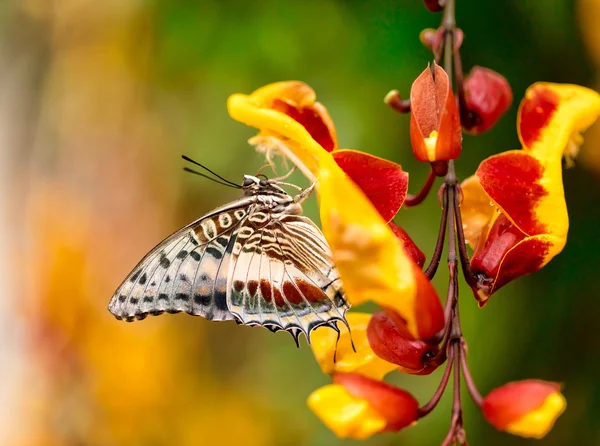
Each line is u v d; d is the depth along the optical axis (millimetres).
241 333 1038
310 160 469
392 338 441
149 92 916
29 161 1013
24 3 959
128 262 1032
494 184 449
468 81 481
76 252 1010
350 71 611
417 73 586
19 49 976
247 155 809
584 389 580
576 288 580
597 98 453
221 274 473
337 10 625
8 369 971
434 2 472
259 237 469
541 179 448
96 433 973
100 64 974
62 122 1012
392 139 603
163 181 1017
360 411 438
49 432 956
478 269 449
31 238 1012
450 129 438
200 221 469
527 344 585
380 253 432
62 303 998
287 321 467
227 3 654
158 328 1029
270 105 461
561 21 571
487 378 584
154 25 720
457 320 438
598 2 564
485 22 575
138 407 994
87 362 992
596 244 578
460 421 434
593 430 578
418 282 431
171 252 471
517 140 577
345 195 434
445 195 444
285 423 827
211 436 979
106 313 1017
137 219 1041
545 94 454
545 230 448
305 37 635
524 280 588
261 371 971
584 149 575
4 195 1009
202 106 801
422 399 614
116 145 1020
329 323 464
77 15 961
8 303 989
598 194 579
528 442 584
